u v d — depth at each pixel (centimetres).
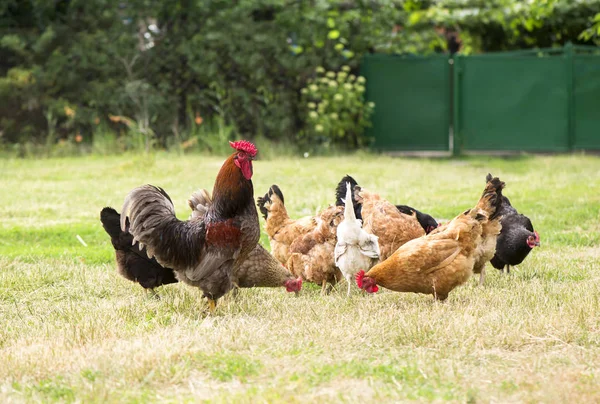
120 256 820
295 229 909
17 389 531
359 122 2403
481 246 839
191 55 2344
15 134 2312
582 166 2022
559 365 566
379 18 2436
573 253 1043
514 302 765
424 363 568
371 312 745
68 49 2325
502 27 2614
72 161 2128
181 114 2416
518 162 2145
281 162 2122
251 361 574
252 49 2350
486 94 2411
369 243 823
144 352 588
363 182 1731
